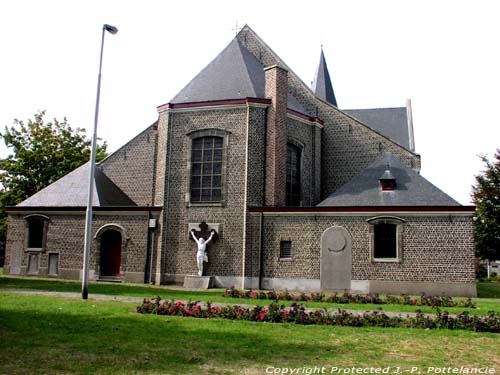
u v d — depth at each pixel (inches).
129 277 1003.9
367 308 610.2
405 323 468.8
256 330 424.5
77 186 1124.5
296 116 1060.5
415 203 887.7
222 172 978.1
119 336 380.2
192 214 984.3
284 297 701.9
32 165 1717.5
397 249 874.1
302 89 1180.5
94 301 612.7
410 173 954.1
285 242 933.8
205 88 1059.3
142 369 288.0
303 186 1061.8
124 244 1015.6
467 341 398.3
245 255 939.3
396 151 1103.6
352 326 462.3
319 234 913.5
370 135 1122.7
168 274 979.3
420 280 858.8
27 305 542.9
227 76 1069.8
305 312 526.9
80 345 344.5
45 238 1082.7
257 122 982.4
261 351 341.7
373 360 325.7
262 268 932.6
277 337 393.7
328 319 474.0
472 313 583.5
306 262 912.9
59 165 1716.3
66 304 564.4
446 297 745.0
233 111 990.4
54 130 1785.2
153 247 999.6
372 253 882.8
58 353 320.5
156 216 1004.6
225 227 962.1
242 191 962.7
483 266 2087.8
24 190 1691.7
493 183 1298.0
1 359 300.7
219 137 992.2
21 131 1743.4
